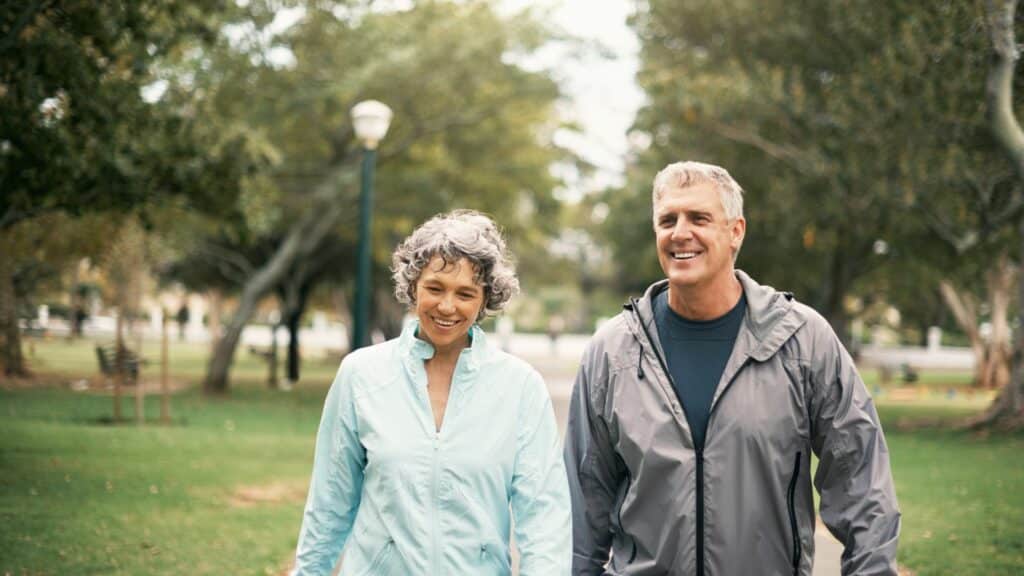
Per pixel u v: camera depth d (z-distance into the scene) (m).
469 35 22.84
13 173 11.36
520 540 2.86
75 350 36.72
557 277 56.91
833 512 3.05
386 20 23.16
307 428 16.50
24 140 10.52
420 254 2.83
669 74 18.91
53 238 19.08
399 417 2.80
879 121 15.93
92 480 9.89
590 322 67.06
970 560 7.09
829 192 17.95
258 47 20.38
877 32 15.84
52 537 7.28
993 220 15.78
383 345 2.92
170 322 60.62
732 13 18.92
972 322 30.91
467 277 2.80
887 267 28.16
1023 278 16.14
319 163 26.12
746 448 2.97
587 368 3.26
